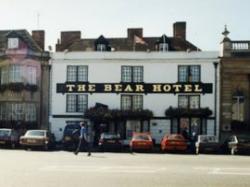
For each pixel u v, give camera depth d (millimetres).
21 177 16406
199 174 17828
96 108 44531
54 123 45562
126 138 44469
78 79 45594
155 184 14859
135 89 44875
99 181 15461
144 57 45000
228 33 44281
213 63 44281
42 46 49969
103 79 45312
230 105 43969
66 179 15930
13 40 46031
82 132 31359
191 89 44375
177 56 44656
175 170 19344
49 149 37625
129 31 52719
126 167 20500
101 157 28141
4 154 29969
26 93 45375
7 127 45125
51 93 45781
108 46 50125
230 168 20547
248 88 44031
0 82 46094
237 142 35625
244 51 44250
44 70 45938
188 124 44219
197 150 36250
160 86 44719
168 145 36469
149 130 44469
